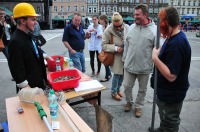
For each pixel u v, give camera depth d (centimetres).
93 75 630
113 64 425
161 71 214
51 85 277
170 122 247
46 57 374
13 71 250
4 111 396
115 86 446
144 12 329
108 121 207
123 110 408
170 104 240
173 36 215
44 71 293
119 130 341
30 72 265
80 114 391
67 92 281
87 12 5778
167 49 215
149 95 486
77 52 482
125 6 5953
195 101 458
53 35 2081
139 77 365
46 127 194
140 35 341
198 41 1788
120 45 412
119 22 396
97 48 605
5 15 541
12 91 499
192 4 6056
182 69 221
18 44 248
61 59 385
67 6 5684
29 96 235
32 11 253
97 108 229
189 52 215
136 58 350
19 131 188
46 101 243
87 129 196
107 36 415
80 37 483
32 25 255
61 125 199
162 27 217
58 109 227
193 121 374
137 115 381
